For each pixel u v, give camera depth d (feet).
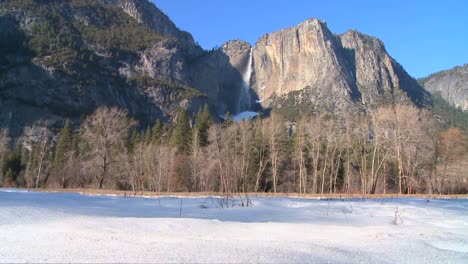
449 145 194.29
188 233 40.70
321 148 198.70
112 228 41.68
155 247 30.78
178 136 217.56
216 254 28.68
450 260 32.04
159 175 182.91
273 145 186.29
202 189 186.80
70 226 42.06
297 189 204.64
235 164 177.47
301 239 39.91
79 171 197.47
